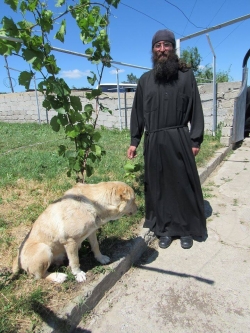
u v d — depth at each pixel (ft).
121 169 17.42
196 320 7.48
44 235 8.05
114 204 8.54
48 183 15.19
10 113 54.44
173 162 10.54
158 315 7.68
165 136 10.46
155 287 8.80
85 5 8.75
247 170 19.90
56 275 8.09
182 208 10.91
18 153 22.39
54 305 7.15
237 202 14.92
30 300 7.06
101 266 8.76
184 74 10.20
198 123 10.57
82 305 7.35
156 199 11.07
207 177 18.76
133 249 9.96
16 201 13.23
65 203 8.09
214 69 28.84
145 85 10.77
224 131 25.17
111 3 9.30
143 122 11.63
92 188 8.68
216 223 12.80
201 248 10.90
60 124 9.13
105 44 9.70
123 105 38.60
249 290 8.54
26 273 8.27
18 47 7.71
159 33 10.07
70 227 7.77
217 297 8.29
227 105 29.94
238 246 10.94
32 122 51.75
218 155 21.84
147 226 11.50
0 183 14.99
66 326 6.80
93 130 10.26
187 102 10.37
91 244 8.82
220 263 9.91
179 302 8.13
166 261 10.18
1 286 7.65
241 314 7.63
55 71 8.36
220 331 7.12
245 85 27.02
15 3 7.34
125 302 8.18
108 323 7.43
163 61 9.92
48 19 7.84
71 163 10.23
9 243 9.86
